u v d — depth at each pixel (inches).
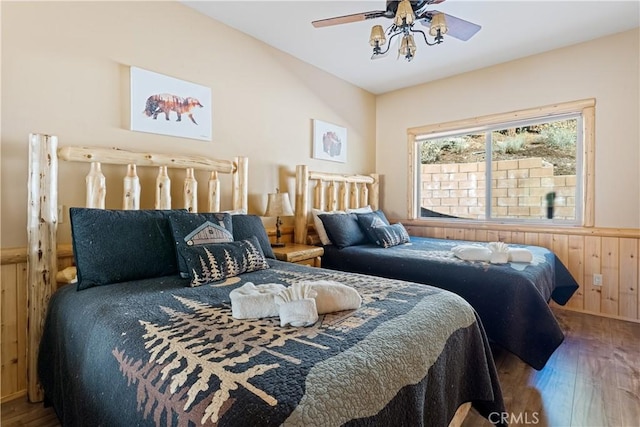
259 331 44.5
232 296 52.6
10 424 65.9
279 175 135.5
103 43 86.3
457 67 151.4
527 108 140.6
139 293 61.4
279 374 33.4
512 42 127.3
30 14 75.1
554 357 91.7
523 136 145.9
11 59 72.8
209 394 31.2
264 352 38.3
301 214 136.4
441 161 170.4
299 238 137.1
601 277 125.4
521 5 103.0
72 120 81.2
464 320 57.2
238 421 28.0
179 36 101.9
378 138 188.1
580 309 130.0
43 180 73.0
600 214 125.4
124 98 90.2
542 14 108.1
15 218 73.8
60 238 79.9
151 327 45.8
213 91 111.0
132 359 40.1
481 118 152.9
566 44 129.2
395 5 82.7
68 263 80.5
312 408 29.8
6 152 72.4
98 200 81.7
